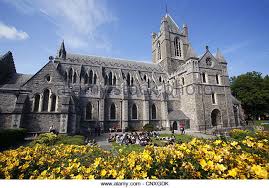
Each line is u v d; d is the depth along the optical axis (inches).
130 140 1053.2
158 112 1939.0
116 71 2304.4
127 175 186.9
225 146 231.9
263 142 233.3
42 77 1128.8
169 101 2006.6
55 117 1080.8
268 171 151.5
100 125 1631.4
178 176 178.9
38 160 268.4
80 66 2116.1
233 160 179.3
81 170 212.1
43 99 1098.1
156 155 225.6
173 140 1025.5
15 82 1326.3
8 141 812.6
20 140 911.7
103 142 1106.1
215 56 2213.3
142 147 859.4
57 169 221.5
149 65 2758.4
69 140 821.2
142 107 1889.8
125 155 267.3
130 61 2714.1
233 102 2160.4
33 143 738.8
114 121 1740.9
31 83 1093.8
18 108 998.4
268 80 2773.1
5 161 257.9
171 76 2324.1
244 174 155.1
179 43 2827.3
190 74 1916.8
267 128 1807.3
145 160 205.6
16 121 974.4
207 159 184.7
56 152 325.7
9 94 1061.8
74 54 2368.4
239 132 644.7
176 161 199.0
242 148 231.6
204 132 1657.2
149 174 190.7
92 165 220.8
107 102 1758.1
